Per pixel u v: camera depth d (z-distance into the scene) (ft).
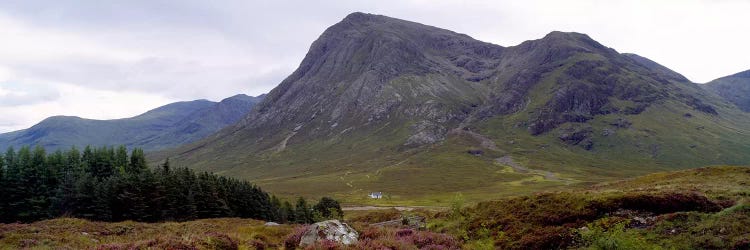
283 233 102.68
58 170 334.44
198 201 287.48
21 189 297.94
